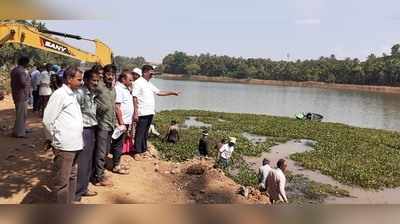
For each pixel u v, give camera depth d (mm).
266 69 144000
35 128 11672
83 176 6445
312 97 83625
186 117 32062
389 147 23516
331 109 59062
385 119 48562
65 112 5371
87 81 6367
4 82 21031
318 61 140125
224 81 141875
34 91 14961
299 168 16094
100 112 7098
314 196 12344
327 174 15211
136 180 8344
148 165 9617
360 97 87438
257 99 71750
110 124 7238
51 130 5363
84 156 6395
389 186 14031
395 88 114250
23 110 9977
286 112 51406
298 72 138250
